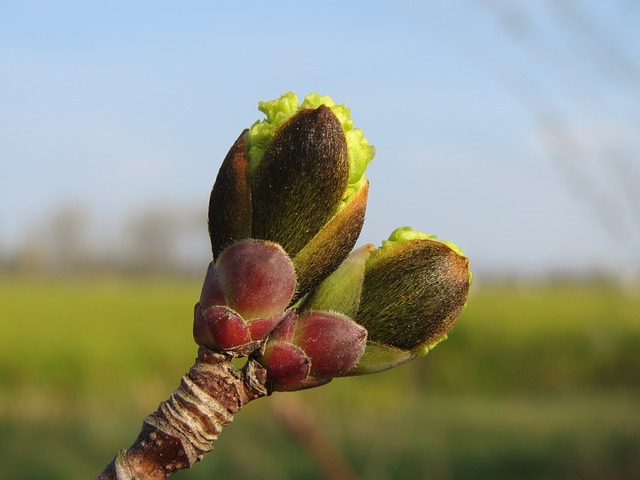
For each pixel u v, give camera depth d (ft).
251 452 32.40
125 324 114.93
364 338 5.79
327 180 5.57
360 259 6.07
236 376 5.46
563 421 45.01
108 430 42.32
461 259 6.14
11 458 38.68
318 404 56.39
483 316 98.89
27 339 96.37
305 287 5.72
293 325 5.69
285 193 5.57
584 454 34.65
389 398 67.26
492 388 87.20
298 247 5.63
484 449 39.32
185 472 30.53
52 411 61.11
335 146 5.57
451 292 6.06
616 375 80.12
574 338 86.89
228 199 5.62
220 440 33.81
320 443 16.80
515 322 95.55
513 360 87.86
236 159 5.64
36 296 164.86
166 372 96.73
